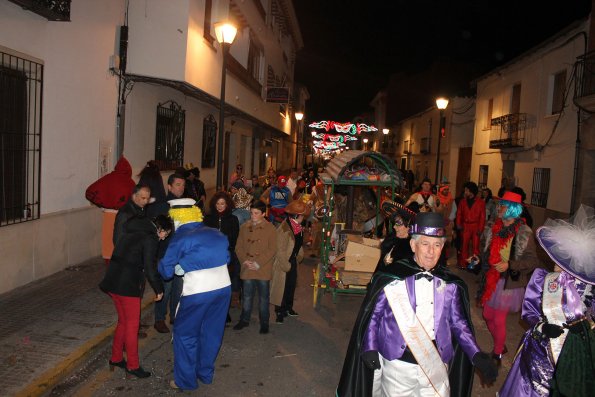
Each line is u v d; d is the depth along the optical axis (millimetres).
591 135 13336
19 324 6180
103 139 10172
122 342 5234
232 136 22172
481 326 7473
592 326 3480
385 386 3438
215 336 5117
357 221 9891
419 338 3297
